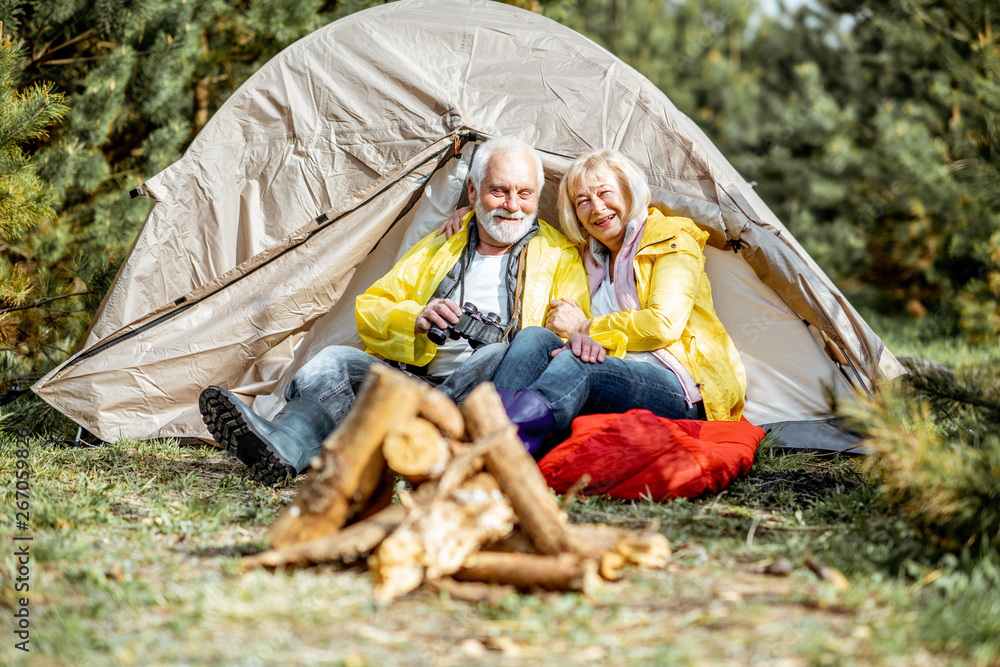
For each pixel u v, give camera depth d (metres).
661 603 2.00
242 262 4.36
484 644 1.80
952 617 1.82
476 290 3.96
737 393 3.77
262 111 4.45
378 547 2.18
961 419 2.79
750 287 4.20
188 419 4.11
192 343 4.10
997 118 5.80
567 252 4.06
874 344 3.96
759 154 12.88
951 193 7.79
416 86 4.38
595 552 2.15
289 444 3.29
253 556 2.34
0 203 4.45
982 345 6.76
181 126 6.09
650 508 2.82
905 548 2.32
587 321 3.73
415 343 3.80
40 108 4.58
